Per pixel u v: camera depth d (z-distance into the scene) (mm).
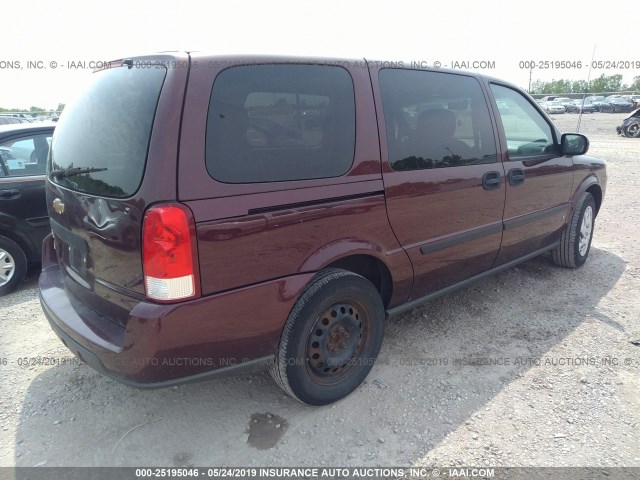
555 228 4105
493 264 3584
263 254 2143
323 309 2406
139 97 2059
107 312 2229
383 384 2777
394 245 2707
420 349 3162
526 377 2834
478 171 3156
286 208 2193
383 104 2643
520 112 3699
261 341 2238
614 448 2266
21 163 4328
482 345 3205
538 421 2459
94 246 2193
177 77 1959
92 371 2986
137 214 1926
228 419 2514
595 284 4191
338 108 2441
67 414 2578
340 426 2443
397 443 2320
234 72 2104
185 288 1943
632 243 5344
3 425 2492
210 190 1976
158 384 2021
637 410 2531
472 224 3186
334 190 2371
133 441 2369
